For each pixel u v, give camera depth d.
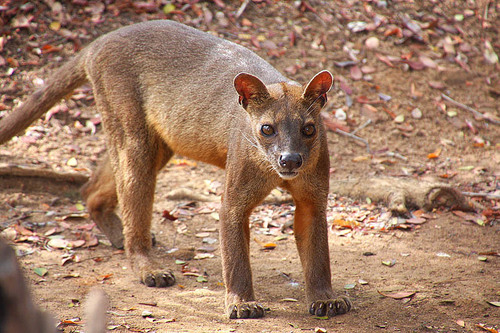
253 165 7.59
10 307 2.70
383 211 11.50
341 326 7.09
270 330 6.88
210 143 8.70
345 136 14.65
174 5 16.94
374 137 14.66
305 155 7.10
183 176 13.30
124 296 8.16
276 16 17.44
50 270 9.09
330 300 7.53
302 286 8.66
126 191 9.45
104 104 9.59
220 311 7.66
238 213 7.74
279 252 10.05
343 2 18.22
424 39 17.47
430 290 8.22
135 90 9.31
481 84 16.48
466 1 19.02
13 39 15.46
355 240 10.41
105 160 10.78
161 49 9.21
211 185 12.84
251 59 8.84
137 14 16.58
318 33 17.14
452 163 13.78
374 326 7.10
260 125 7.22
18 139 13.39
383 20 17.77
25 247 9.88
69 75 10.23
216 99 8.61
